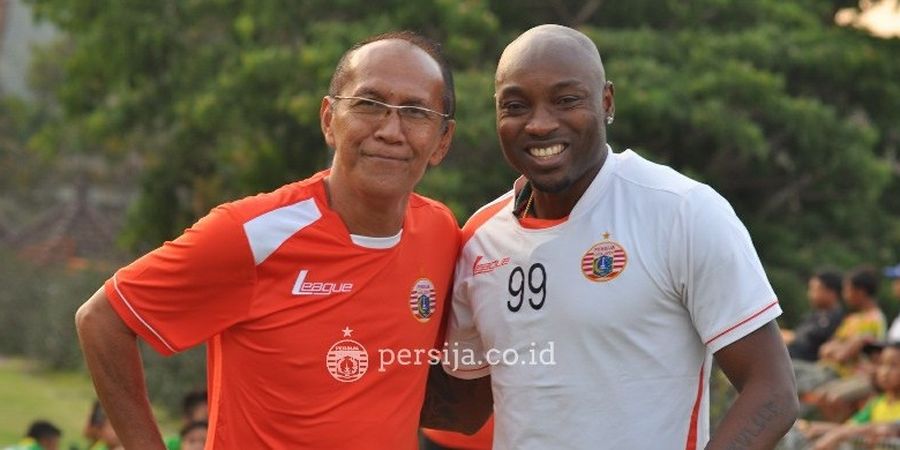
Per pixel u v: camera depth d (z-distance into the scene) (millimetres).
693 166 14938
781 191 15711
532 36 3773
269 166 15578
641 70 14086
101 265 24219
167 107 17062
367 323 3879
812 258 15062
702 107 13922
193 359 16750
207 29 16516
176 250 3807
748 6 15938
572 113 3715
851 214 15961
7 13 39250
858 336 8945
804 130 14672
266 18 15070
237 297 3832
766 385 3549
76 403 18781
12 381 21359
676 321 3705
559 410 3758
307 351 3826
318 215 3852
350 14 15156
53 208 34156
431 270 4020
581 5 15297
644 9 15445
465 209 13258
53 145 20500
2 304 26094
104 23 16844
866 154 15094
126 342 3865
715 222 3627
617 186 3785
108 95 18172
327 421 3840
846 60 15484
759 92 14258
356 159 3801
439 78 3891
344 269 3852
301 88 14484
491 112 13055
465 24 14086
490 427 5660
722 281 3594
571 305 3742
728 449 3508
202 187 17203
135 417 3912
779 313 3607
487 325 3947
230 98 15102
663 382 3695
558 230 3805
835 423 8391
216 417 3926
